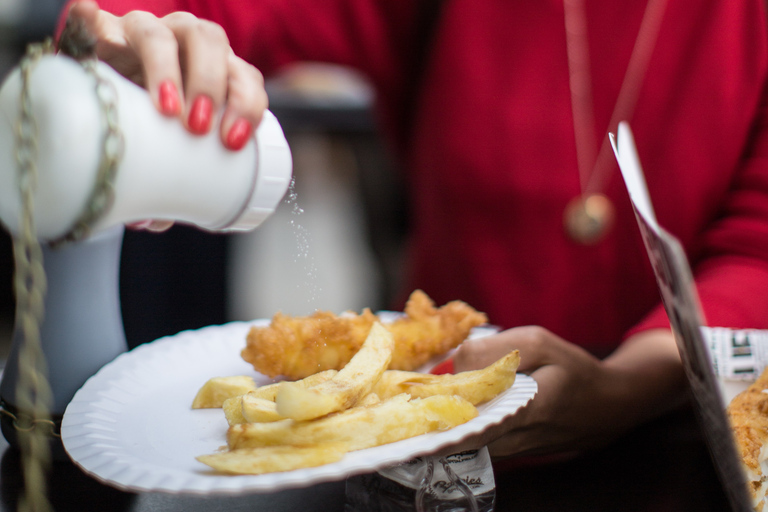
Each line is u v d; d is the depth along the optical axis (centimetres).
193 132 61
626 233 141
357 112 337
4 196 54
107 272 82
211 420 73
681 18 137
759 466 62
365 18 152
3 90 54
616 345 123
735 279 114
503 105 142
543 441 77
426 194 156
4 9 283
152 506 67
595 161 141
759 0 137
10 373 76
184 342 95
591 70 141
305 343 86
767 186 130
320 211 493
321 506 68
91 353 79
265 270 395
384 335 83
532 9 140
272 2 146
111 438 66
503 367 71
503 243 146
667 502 68
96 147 52
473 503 65
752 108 139
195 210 65
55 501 68
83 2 68
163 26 66
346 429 61
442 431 64
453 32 145
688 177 139
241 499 70
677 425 89
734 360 75
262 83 67
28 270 52
